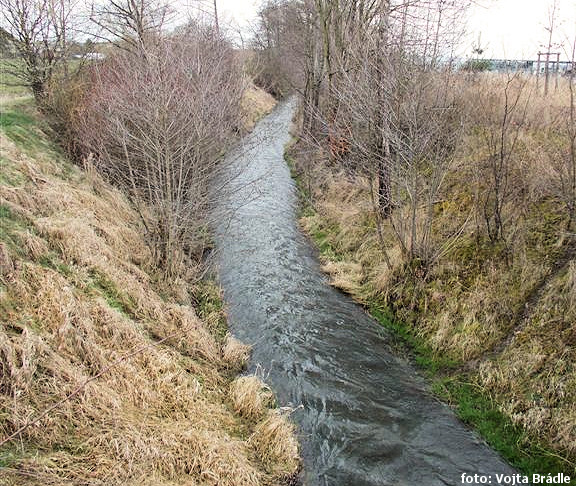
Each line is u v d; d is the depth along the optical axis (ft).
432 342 29.01
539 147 33.91
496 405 23.79
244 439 21.26
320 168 58.70
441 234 34.73
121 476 16.75
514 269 28.99
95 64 45.19
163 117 30.81
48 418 16.98
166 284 31.24
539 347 24.12
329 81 52.75
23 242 23.97
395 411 24.62
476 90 41.65
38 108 44.78
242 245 43.93
